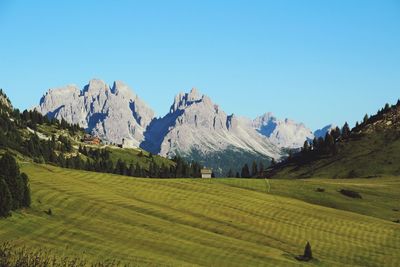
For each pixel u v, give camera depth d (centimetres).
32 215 11538
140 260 9438
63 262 8356
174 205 14712
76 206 12762
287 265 10538
